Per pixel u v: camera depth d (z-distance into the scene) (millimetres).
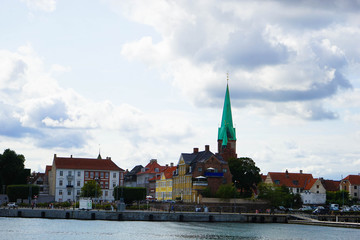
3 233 117500
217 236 118688
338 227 147625
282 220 164375
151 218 157250
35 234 116688
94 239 110375
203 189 194125
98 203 189500
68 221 150625
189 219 159375
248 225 150000
